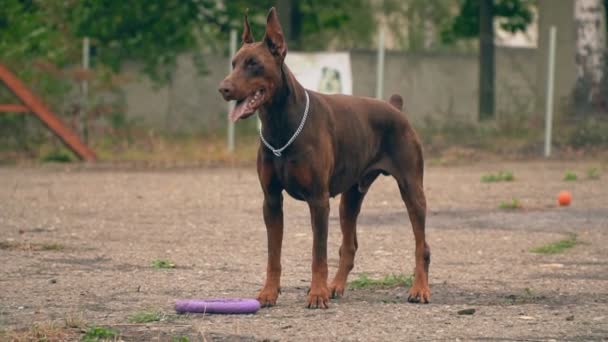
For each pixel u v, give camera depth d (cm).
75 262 1030
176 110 2611
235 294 875
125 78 2342
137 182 1855
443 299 854
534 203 1554
